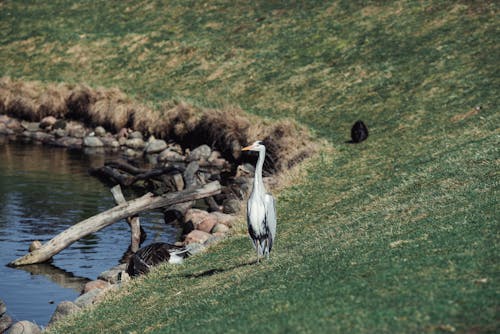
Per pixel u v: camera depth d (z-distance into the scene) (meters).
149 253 21.30
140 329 14.47
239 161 37.94
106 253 25.56
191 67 51.12
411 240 14.95
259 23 54.12
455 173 21.77
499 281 11.12
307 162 29.92
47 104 48.69
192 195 27.94
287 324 10.76
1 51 60.00
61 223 28.56
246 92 45.06
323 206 23.56
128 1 64.44
